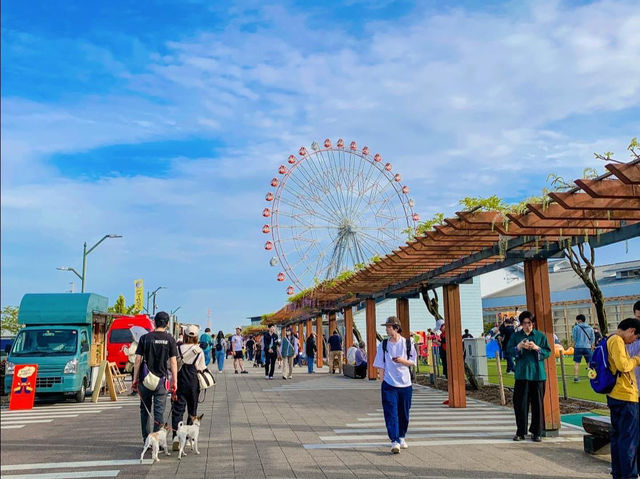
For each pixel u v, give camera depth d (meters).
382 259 13.85
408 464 7.40
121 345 25.48
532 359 8.86
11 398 14.55
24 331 16.16
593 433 7.74
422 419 11.16
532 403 8.87
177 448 8.52
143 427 8.45
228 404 14.02
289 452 8.27
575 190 7.39
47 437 10.11
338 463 7.54
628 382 6.11
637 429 6.11
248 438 9.42
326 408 13.11
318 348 32.09
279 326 51.31
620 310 31.02
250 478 6.88
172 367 8.31
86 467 7.64
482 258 11.22
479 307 39.62
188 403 8.73
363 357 22.55
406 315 18.39
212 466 7.54
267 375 22.89
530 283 9.78
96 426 11.33
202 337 27.08
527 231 8.95
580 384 16.28
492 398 14.46
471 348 17.05
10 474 7.34
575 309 34.19
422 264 13.36
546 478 6.66
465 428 10.09
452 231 10.02
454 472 6.96
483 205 9.20
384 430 10.01
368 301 21.42
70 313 16.75
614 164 6.51
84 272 31.47
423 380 19.77
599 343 6.42
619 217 8.00
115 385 19.02
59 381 15.16
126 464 7.77
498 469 7.07
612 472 6.21
